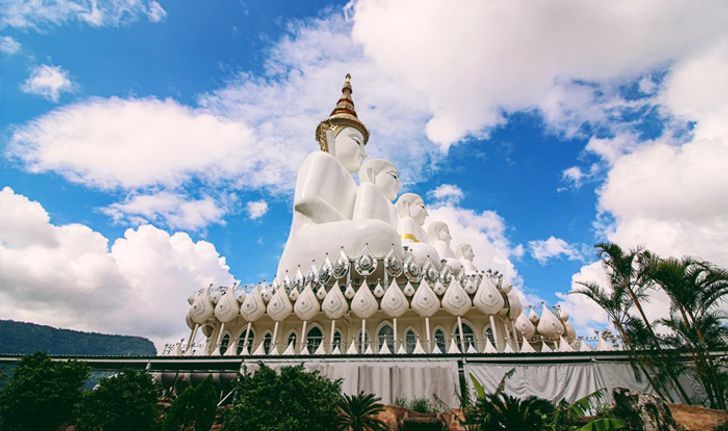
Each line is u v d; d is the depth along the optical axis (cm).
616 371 1788
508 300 2717
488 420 1177
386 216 3706
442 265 3172
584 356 1828
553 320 2906
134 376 1521
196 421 1309
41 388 1434
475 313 2695
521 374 1838
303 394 1267
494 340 2402
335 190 3675
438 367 1880
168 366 2061
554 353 1836
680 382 1697
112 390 1434
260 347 2431
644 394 1371
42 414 1413
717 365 1562
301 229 3262
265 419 1202
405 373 1886
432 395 1812
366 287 2538
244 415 1228
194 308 2681
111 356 2047
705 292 1573
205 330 2969
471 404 1438
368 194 3709
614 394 1453
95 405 1391
